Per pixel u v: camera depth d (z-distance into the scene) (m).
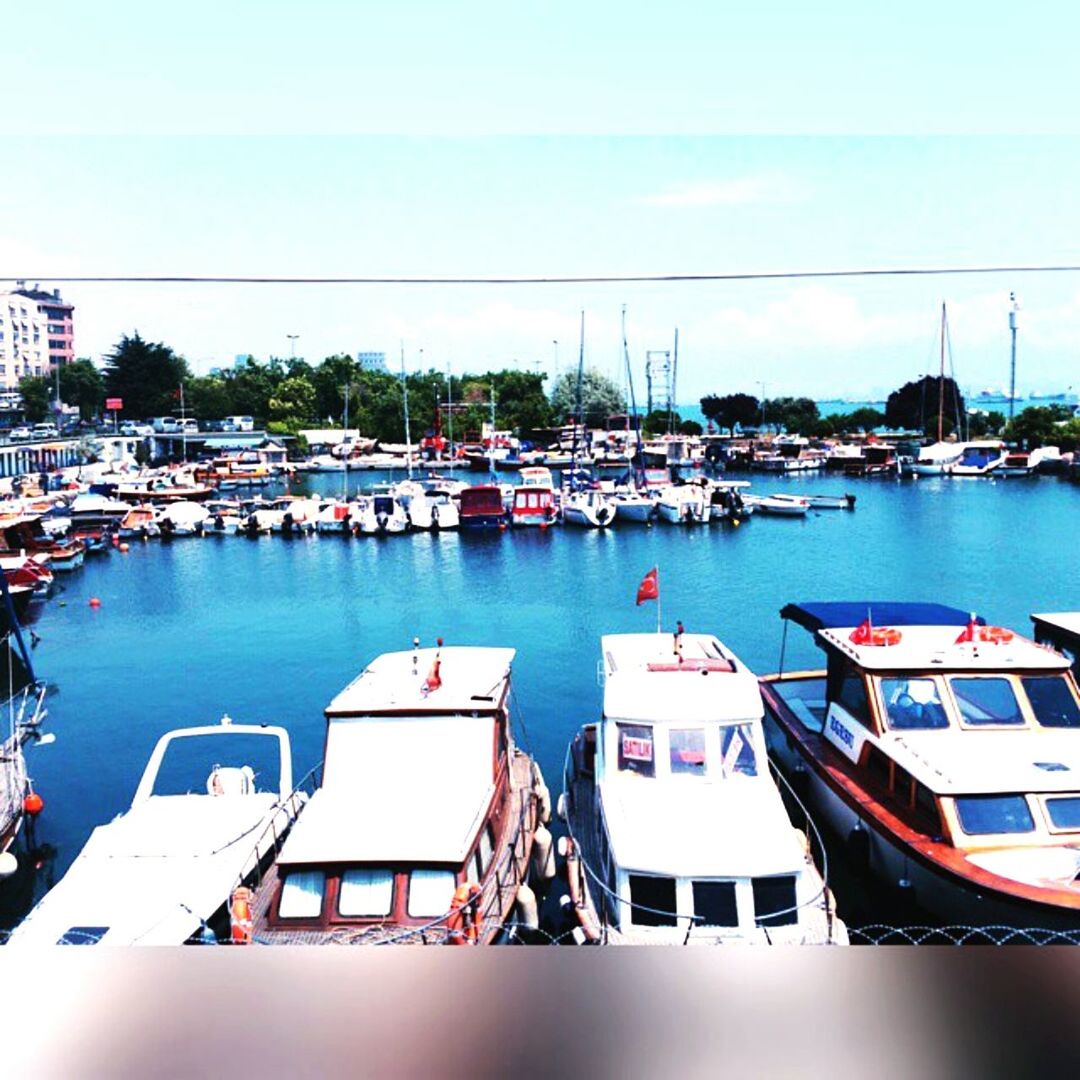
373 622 25.58
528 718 17.06
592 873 8.87
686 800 9.37
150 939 8.77
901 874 9.44
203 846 10.30
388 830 8.82
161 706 18.64
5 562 28.77
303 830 8.88
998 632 11.80
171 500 50.25
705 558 34.19
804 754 11.80
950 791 9.12
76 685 20.19
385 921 8.11
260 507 48.00
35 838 12.96
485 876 8.94
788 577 30.38
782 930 8.24
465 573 32.38
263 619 26.31
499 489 42.47
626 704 10.18
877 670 10.78
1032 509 46.41
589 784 11.66
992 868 8.55
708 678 10.67
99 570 34.91
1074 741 10.16
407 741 10.12
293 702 18.70
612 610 26.25
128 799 14.16
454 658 12.31
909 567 31.72
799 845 8.69
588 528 41.72
